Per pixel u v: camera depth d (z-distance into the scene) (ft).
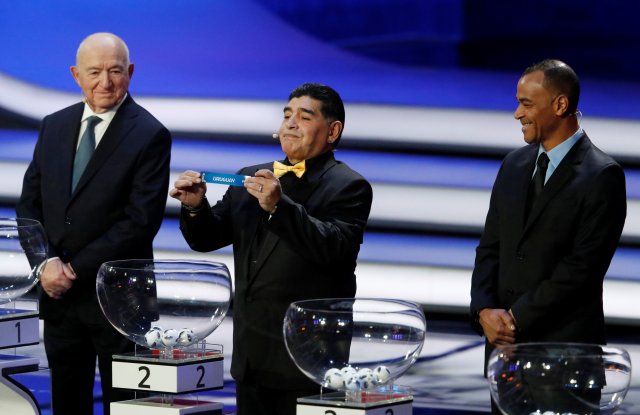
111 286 34.42
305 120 37.73
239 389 37.24
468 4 72.33
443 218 71.56
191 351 36.11
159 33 74.95
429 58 72.95
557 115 37.88
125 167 45.91
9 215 73.97
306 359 30.25
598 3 71.10
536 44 71.92
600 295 37.91
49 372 41.27
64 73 75.20
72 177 46.60
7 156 74.64
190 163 73.82
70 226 45.91
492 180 71.92
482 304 38.81
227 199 39.45
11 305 64.69
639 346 65.98
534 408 27.27
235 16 74.49
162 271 34.27
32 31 75.31
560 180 37.76
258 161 73.56
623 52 71.00
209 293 34.30
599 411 27.22
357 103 73.36
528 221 38.04
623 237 69.21
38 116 74.90
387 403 30.71
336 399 31.04
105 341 45.27
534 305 37.06
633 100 71.00
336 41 73.72
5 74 75.10
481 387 60.08
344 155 73.41
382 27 73.15
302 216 34.99
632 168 70.59
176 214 73.15
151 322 34.42
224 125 74.02
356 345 29.96
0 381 39.63
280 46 74.13
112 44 46.39
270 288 36.70
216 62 74.59
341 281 37.32
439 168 72.38
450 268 70.13
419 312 30.58
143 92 75.10
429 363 63.62
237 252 37.91
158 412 34.50
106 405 45.60
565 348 28.35
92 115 46.85
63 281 44.55
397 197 71.97
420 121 72.74
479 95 72.54
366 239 71.97
